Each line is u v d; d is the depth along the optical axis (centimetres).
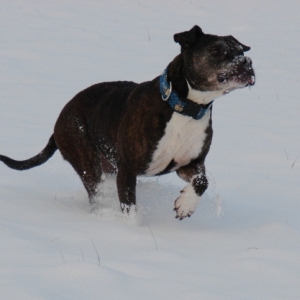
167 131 950
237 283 720
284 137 1619
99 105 1070
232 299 655
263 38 2925
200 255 834
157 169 998
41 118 1675
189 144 968
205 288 682
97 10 3334
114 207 1059
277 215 1094
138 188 1134
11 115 1678
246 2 3753
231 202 1162
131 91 1027
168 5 3556
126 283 674
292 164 1423
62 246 822
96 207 1073
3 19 2962
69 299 622
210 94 933
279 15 3456
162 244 874
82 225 920
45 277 675
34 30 2788
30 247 786
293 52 2697
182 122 946
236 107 1892
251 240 915
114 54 2500
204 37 931
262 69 2411
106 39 2738
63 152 1133
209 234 935
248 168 1380
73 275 680
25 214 954
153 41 2764
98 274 681
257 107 1903
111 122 1035
